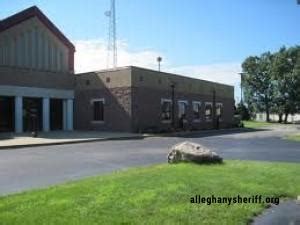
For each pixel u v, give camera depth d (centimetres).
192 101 5081
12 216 782
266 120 9181
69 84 4350
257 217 860
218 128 5488
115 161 1839
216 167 1383
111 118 4175
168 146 2648
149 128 4194
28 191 1058
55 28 4228
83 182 1129
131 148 2494
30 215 788
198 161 1466
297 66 8625
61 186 1094
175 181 1091
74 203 870
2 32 3797
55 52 4241
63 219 761
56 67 4244
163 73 4534
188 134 4144
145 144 2814
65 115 4325
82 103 4384
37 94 4012
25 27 3978
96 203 869
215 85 5653
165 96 4566
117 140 3222
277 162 1688
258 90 9119
